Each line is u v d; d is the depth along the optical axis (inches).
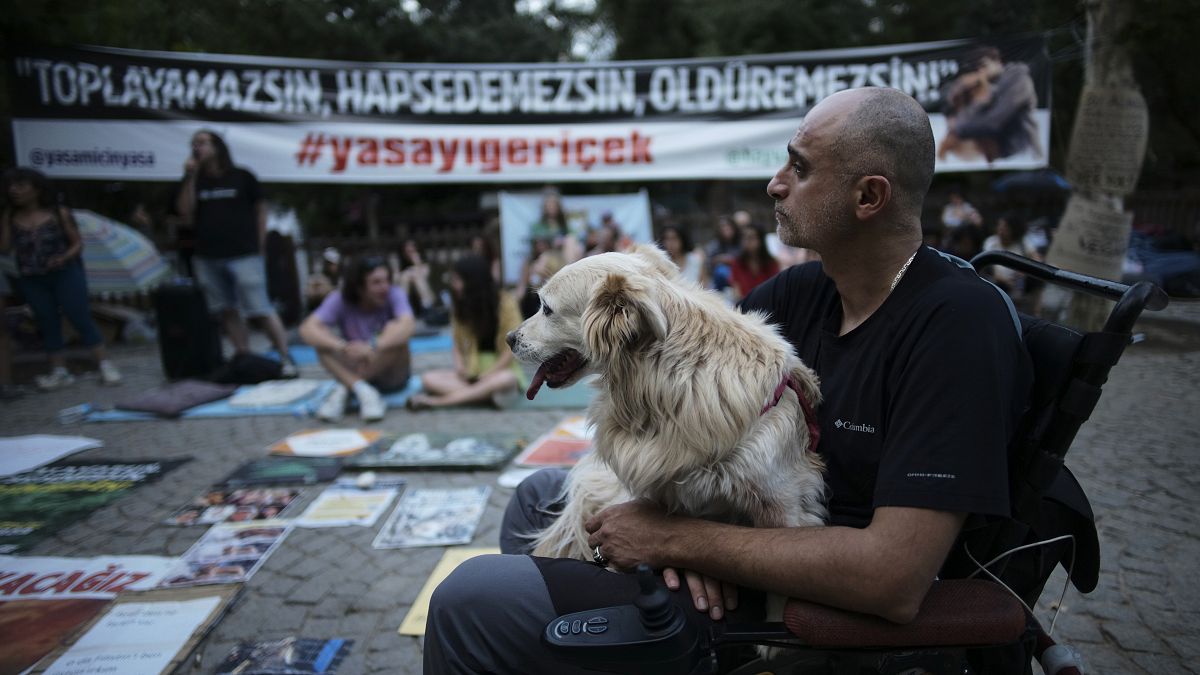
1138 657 82.8
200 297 241.6
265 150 264.4
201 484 146.5
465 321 200.5
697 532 50.0
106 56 249.8
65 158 253.0
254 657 86.4
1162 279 349.7
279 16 580.7
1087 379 44.9
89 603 98.0
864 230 51.7
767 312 67.0
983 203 499.2
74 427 191.0
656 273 63.6
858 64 260.4
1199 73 362.0
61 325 245.6
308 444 168.7
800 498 53.6
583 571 50.8
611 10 736.3
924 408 44.7
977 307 46.4
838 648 44.6
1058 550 54.1
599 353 54.7
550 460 153.5
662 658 42.6
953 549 52.2
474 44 644.7
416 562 111.1
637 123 272.4
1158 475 136.3
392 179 273.0
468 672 48.5
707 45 656.4
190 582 104.1
